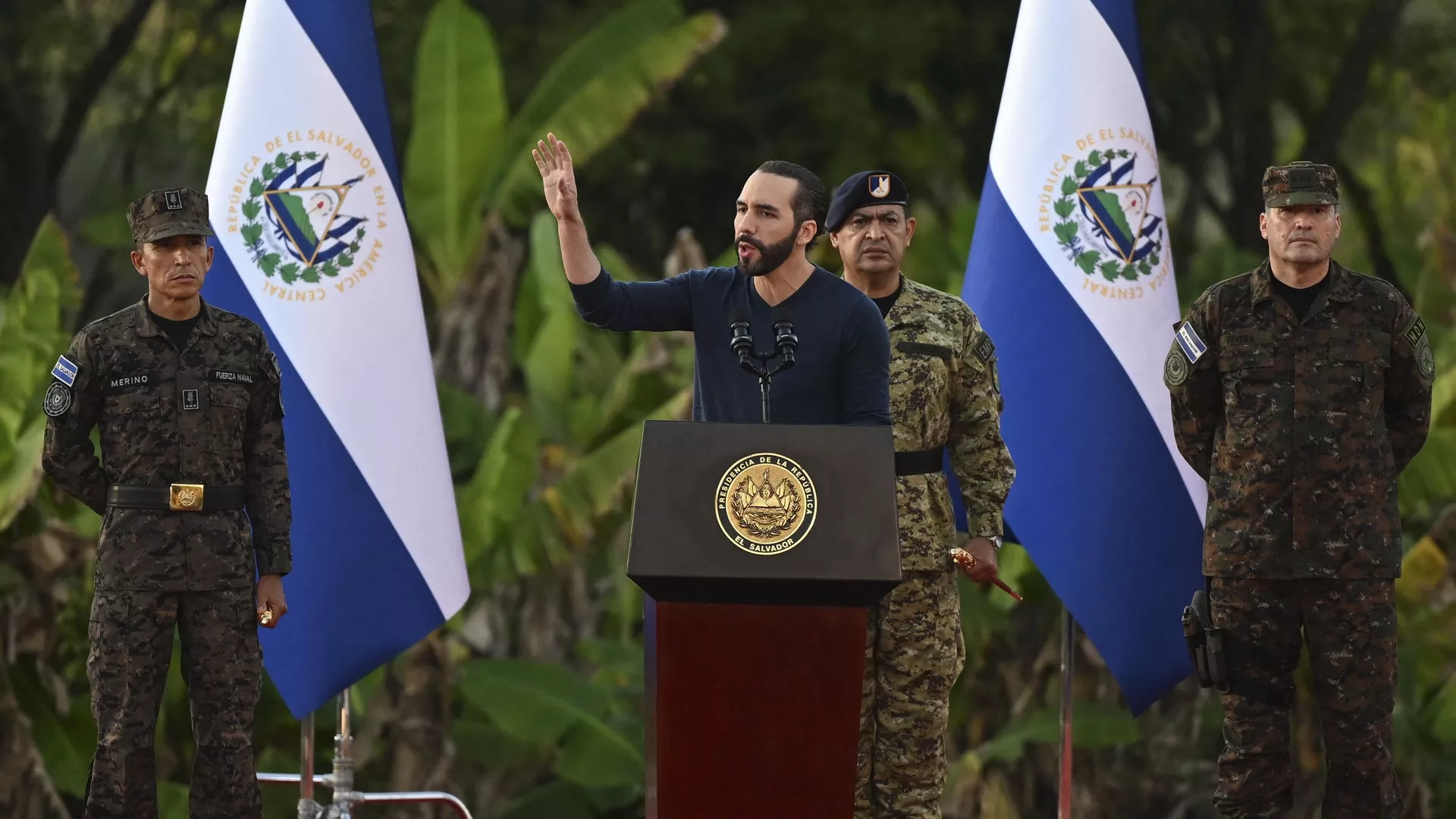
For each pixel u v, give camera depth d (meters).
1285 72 59.12
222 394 16.66
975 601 31.84
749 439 12.38
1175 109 59.19
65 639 30.92
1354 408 16.42
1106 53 21.48
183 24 61.97
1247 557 16.53
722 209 58.50
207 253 16.69
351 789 21.73
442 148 35.12
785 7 55.31
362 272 20.70
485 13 55.03
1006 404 21.17
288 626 20.38
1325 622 16.42
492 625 32.94
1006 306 21.30
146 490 16.39
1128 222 21.20
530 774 33.16
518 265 34.34
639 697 32.69
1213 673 16.77
